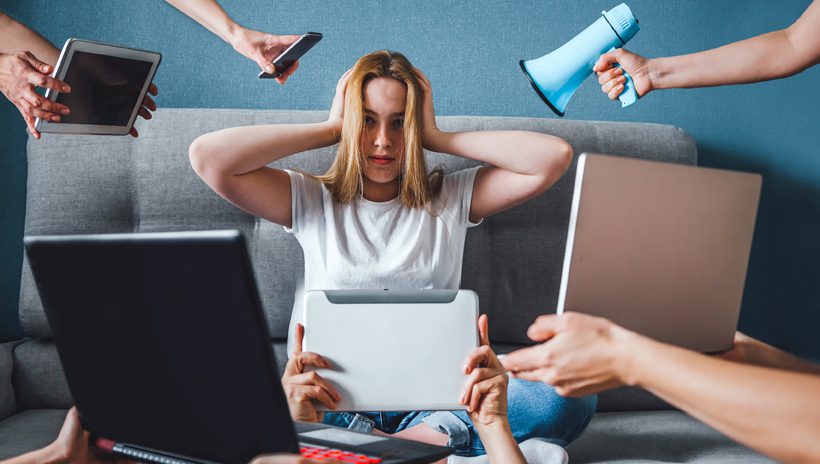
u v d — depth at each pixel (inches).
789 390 24.1
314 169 71.4
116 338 29.0
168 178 70.0
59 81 53.1
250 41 67.7
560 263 73.7
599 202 33.8
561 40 85.3
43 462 31.4
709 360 26.0
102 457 33.2
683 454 59.1
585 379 28.7
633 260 35.1
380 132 61.8
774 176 87.4
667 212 35.7
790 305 87.8
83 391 31.3
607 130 76.4
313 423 41.5
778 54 59.0
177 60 81.8
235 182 61.1
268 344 26.3
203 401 28.1
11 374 68.0
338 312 47.7
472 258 72.9
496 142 63.2
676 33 86.3
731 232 37.8
